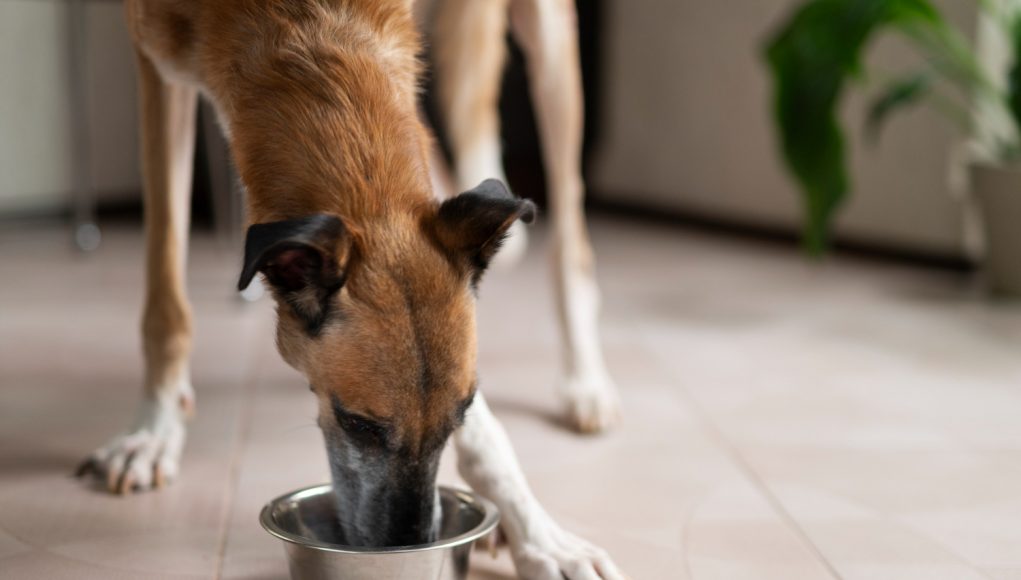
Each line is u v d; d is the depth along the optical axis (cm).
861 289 215
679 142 287
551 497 138
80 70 229
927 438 152
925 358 179
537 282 217
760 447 150
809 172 200
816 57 198
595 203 316
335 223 113
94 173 263
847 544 130
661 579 124
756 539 131
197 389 161
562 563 122
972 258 226
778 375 172
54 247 235
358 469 117
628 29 298
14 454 143
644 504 137
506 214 118
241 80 124
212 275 214
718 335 189
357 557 114
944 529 133
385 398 114
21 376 164
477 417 127
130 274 212
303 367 118
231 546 128
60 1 249
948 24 219
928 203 230
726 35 267
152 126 137
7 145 246
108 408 155
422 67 131
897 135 233
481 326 190
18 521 131
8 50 242
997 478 143
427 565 115
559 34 156
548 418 156
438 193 170
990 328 192
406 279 115
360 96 121
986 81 207
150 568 124
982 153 220
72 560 125
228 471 141
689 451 149
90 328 183
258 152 121
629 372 173
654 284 218
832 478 143
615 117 307
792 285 218
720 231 278
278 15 125
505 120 279
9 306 193
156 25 131
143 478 136
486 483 125
